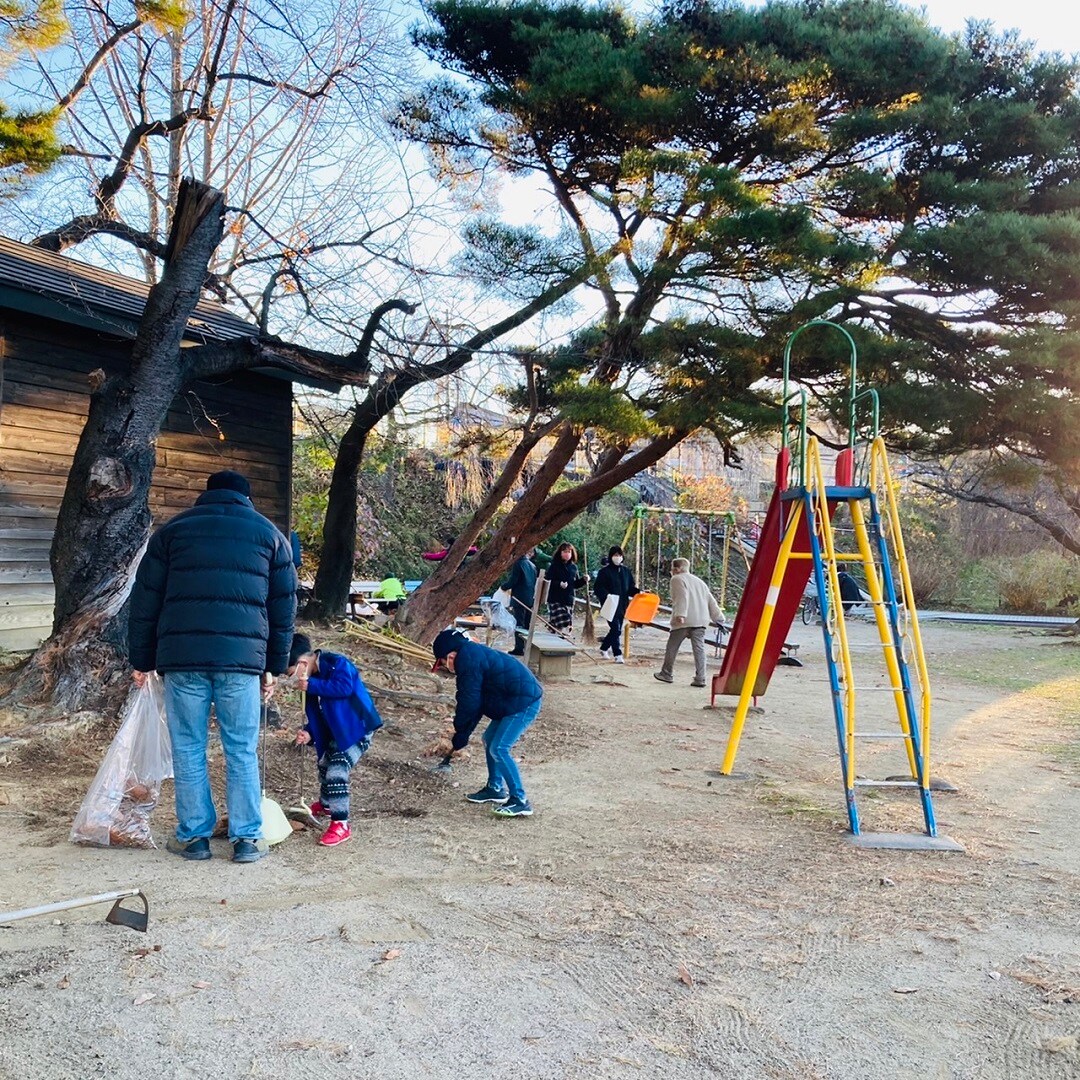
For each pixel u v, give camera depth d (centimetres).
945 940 446
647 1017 361
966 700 1255
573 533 2591
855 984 396
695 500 2838
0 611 955
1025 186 1088
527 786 716
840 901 493
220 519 518
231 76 1017
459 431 1488
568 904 472
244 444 1218
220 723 511
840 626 663
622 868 531
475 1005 363
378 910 451
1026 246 993
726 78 1030
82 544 750
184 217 770
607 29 1175
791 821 646
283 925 427
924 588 3266
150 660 521
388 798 653
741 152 1112
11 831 534
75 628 737
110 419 760
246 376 1219
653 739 918
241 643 505
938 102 1059
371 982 377
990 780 797
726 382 1066
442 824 603
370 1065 319
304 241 1138
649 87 1057
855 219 1154
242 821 511
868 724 1046
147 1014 343
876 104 1114
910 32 1084
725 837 602
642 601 1490
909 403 1001
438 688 1023
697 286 1108
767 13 1067
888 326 1134
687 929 446
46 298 921
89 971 372
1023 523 3541
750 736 953
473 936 427
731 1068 328
